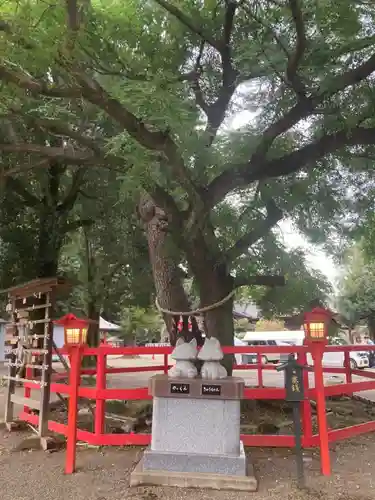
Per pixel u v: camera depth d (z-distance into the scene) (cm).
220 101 866
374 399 1312
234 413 558
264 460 648
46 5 541
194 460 544
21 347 841
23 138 1007
